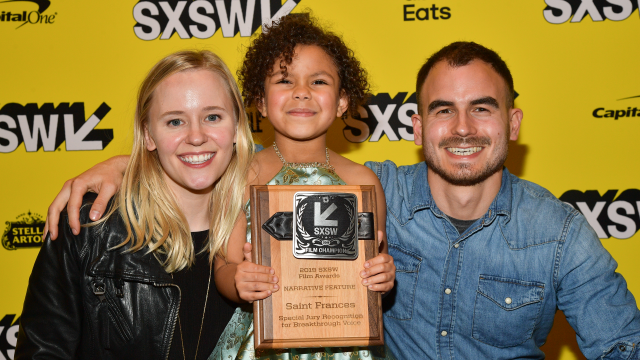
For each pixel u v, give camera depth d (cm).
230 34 248
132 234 154
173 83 149
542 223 176
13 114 247
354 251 149
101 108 249
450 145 172
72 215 148
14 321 246
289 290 146
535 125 249
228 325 165
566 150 248
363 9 249
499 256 178
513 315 175
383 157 252
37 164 248
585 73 247
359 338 146
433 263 182
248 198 169
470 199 178
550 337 259
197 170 152
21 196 247
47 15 247
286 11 248
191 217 168
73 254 150
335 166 180
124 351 150
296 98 172
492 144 171
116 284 150
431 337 181
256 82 190
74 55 248
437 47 249
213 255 161
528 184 192
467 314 178
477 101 170
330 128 252
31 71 247
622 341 161
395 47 250
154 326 151
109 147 249
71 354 146
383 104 251
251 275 142
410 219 188
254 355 158
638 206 247
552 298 177
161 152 152
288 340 144
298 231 147
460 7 249
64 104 248
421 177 192
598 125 247
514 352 178
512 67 248
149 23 248
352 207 150
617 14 246
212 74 154
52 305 146
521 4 247
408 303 184
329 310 146
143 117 157
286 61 175
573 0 246
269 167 175
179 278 160
